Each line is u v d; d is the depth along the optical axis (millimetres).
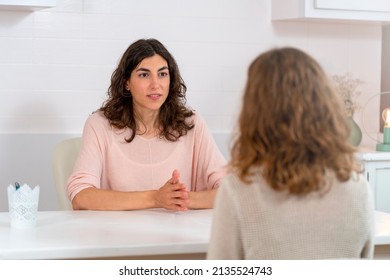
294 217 1745
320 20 4535
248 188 1758
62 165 3324
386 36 5031
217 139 4555
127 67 3139
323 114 1741
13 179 4227
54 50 4277
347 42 4805
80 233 2430
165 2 4441
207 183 3236
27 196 2520
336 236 1773
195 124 3285
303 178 1703
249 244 1757
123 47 4383
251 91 1771
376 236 2389
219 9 4535
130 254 2234
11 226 2557
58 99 4297
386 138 4504
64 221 2670
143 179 3186
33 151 4250
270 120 1731
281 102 1728
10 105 4223
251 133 1752
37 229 2508
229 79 4578
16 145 4223
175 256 2316
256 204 1747
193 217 2775
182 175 3238
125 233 2434
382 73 5059
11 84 4219
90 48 4332
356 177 1804
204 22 4516
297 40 4695
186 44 4492
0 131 4211
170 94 3221
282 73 1741
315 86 1749
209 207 2988
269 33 4637
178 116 3225
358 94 4824
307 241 1757
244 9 4582
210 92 4547
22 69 4230
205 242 2291
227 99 4582
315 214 1755
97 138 3156
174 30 4465
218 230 1785
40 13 4242
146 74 3111
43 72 4266
